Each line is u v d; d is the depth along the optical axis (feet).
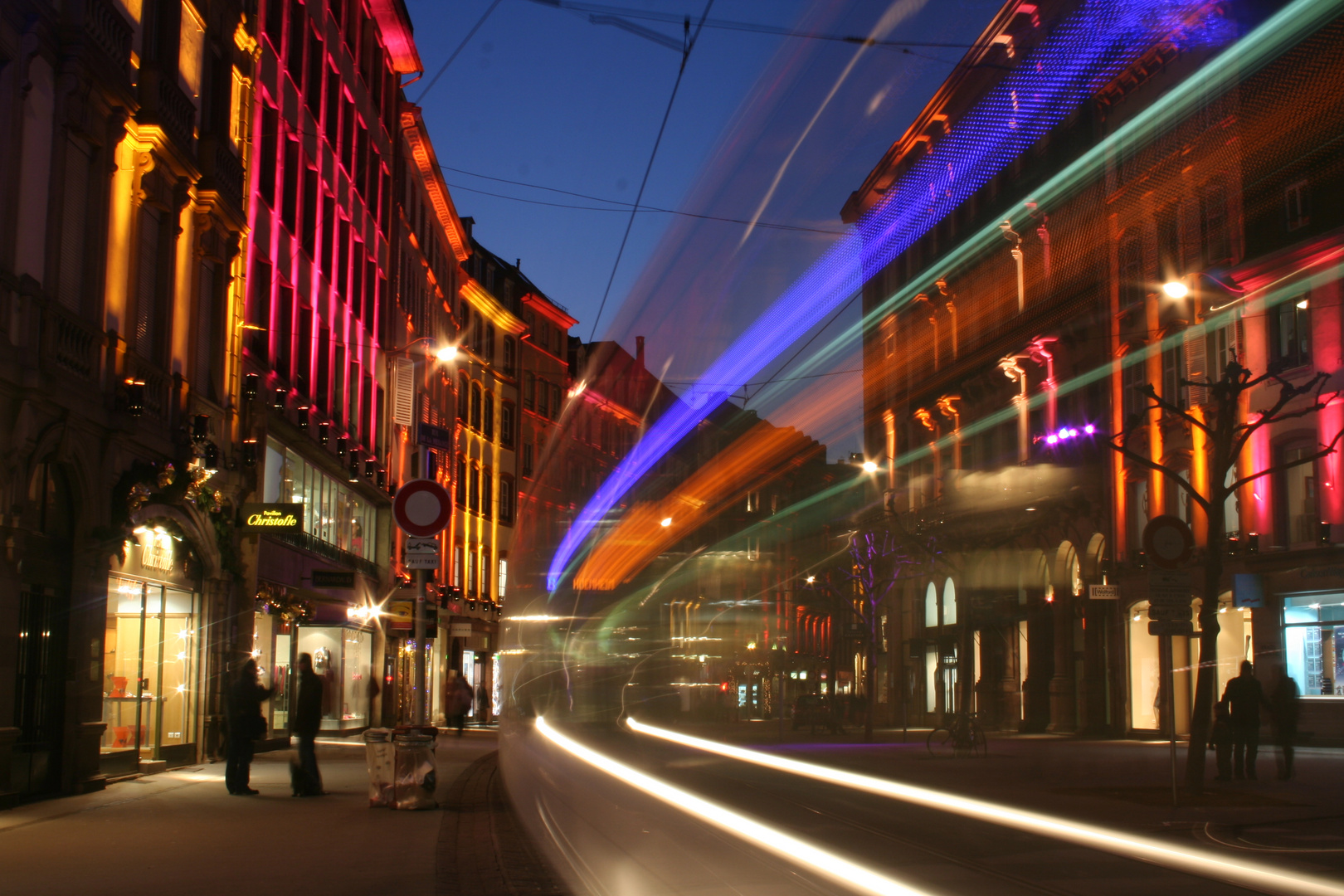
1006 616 134.92
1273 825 43.62
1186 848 37.09
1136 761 81.46
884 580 128.16
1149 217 112.16
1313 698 92.17
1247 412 98.99
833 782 62.28
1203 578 102.47
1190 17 106.32
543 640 126.41
